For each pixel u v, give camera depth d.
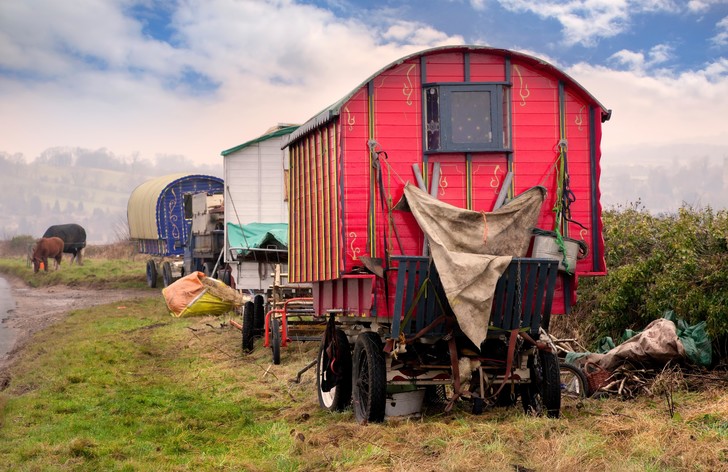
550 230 9.45
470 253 8.91
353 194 9.28
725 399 9.17
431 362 9.44
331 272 9.90
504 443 7.96
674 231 12.23
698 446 7.38
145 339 18.77
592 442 7.73
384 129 9.36
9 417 10.77
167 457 8.39
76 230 46.78
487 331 9.04
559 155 9.57
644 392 10.07
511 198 9.45
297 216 12.02
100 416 10.60
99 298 30.89
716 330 10.72
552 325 13.62
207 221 26.77
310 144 11.16
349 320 10.13
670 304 11.57
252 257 18.12
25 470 8.00
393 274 9.07
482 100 9.46
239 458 8.28
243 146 21.69
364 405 9.55
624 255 13.72
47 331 21.14
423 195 9.16
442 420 9.24
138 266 44.56
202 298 22.89
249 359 15.34
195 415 10.49
